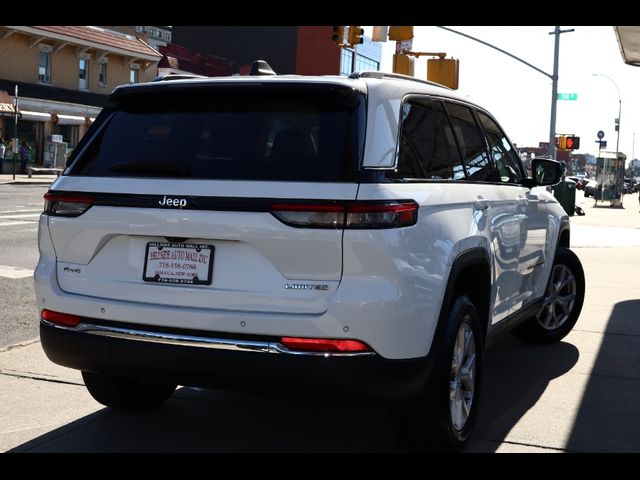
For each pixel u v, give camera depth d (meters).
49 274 3.82
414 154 3.80
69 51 42.84
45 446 4.09
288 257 3.38
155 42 71.38
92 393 4.44
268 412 4.68
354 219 3.32
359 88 3.58
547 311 6.49
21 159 37.00
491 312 4.64
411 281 3.45
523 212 5.27
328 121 3.50
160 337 3.53
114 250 3.71
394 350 3.41
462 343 4.02
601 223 22.92
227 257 3.49
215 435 4.29
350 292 3.32
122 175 3.69
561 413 4.78
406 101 3.90
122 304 3.62
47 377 5.30
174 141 3.68
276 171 3.44
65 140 41.53
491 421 4.61
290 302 3.38
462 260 3.91
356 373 3.35
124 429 4.36
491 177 4.91
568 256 6.56
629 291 9.52
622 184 35.66
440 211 3.81
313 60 72.25
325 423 4.51
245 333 3.42
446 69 17.05
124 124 3.85
